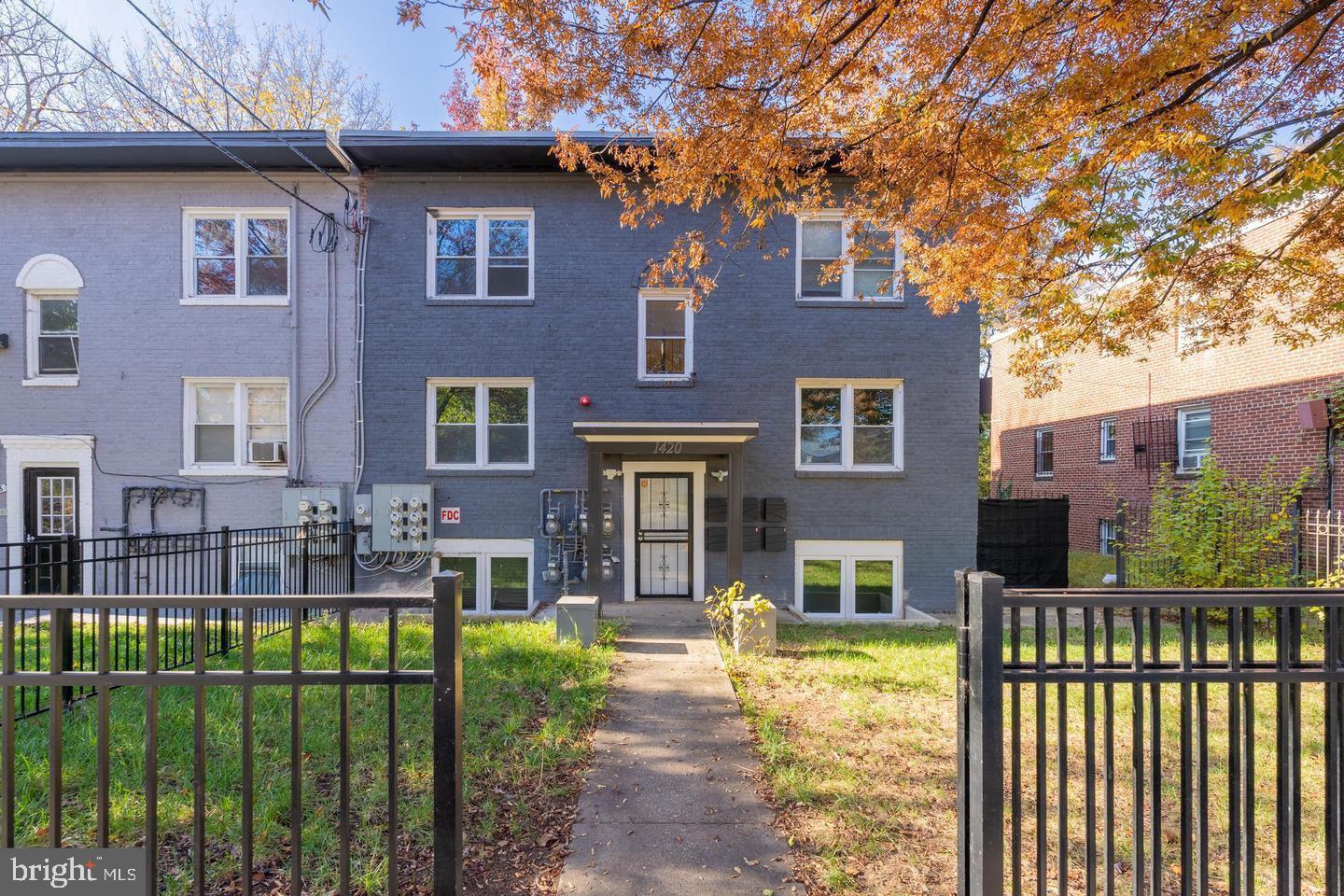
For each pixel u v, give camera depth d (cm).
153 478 957
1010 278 619
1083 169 478
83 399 955
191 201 959
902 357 963
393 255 961
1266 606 223
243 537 946
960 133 464
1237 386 1152
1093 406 1524
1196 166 462
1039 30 421
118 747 399
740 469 880
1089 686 225
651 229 957
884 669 598
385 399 962
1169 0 399
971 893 228
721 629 737
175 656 603
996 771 221
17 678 226
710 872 286
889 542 968
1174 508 917
